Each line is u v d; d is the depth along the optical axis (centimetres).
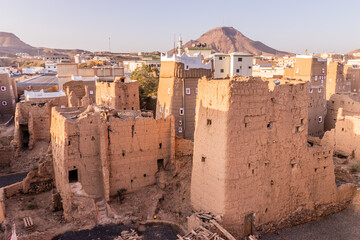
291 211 2917
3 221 2770
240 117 2445
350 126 4106
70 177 3008
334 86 6612
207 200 2630
